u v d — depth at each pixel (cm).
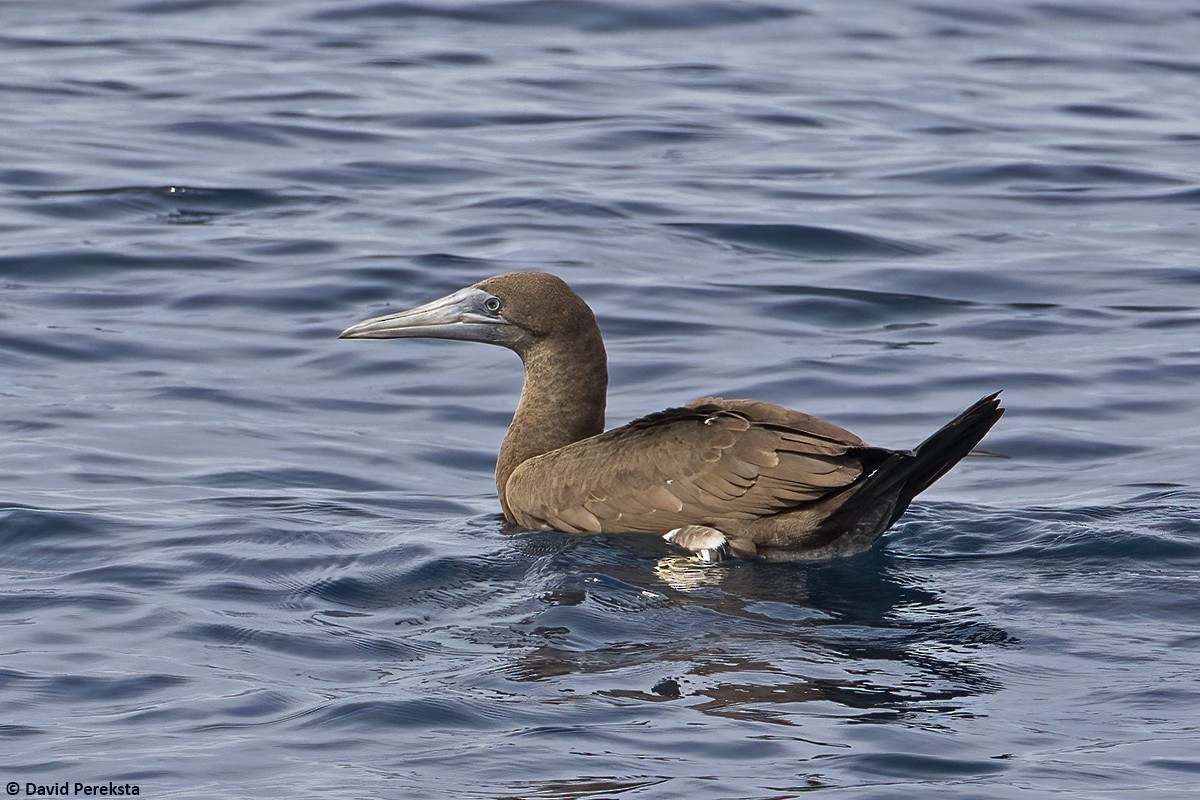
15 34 3178
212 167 2469
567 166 2520
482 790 889
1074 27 3434
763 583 1236
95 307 1961
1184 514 1383
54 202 2291
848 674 1052
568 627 1138
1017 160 2573
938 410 1711
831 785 892
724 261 2145
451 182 2439
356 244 2164
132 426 1641
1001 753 933
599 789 889
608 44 3238
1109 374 1800
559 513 1370
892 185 2459
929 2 3559
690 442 1316
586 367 1490
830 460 1249
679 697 1012
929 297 2042
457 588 1229
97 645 1106
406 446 1636
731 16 3419
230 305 1980
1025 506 1438
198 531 1354
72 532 1345
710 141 2664
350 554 1308
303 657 1091
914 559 1294
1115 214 2344
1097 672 1055
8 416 1648
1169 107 2902
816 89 2972
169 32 3244
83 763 926
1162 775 905
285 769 920
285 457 1584
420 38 3238
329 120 2706
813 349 1875
